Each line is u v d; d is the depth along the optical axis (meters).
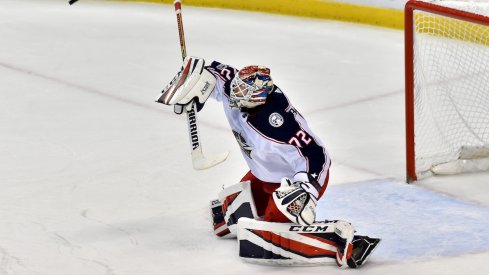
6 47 26.62
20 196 14.45
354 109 20.08
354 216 13.41
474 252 11.93
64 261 11.80
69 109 20.14
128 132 18.27
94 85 22.33
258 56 25.22
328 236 11.42
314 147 10.98
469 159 15.44
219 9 31.83
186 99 11.80
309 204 10.63
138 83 22.52
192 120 11.99
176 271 11.43
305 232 11.36
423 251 12.01
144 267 11.59
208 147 17.28
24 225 13.12
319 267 11.49
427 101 16.94
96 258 11.90
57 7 32.84
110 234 12.79
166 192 14.65
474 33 19.17
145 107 20.25
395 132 18.27
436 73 19.45
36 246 12.32
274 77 22.94
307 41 26.94
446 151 15.84
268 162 11.52
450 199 14.12
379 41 26.94
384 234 12.66
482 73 19.14
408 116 14.66
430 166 15.40
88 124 18.91
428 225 12.97
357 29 28.44
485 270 11.29
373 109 20.08
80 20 30.53
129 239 12.60
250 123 11.21
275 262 11.49
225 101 11.79
